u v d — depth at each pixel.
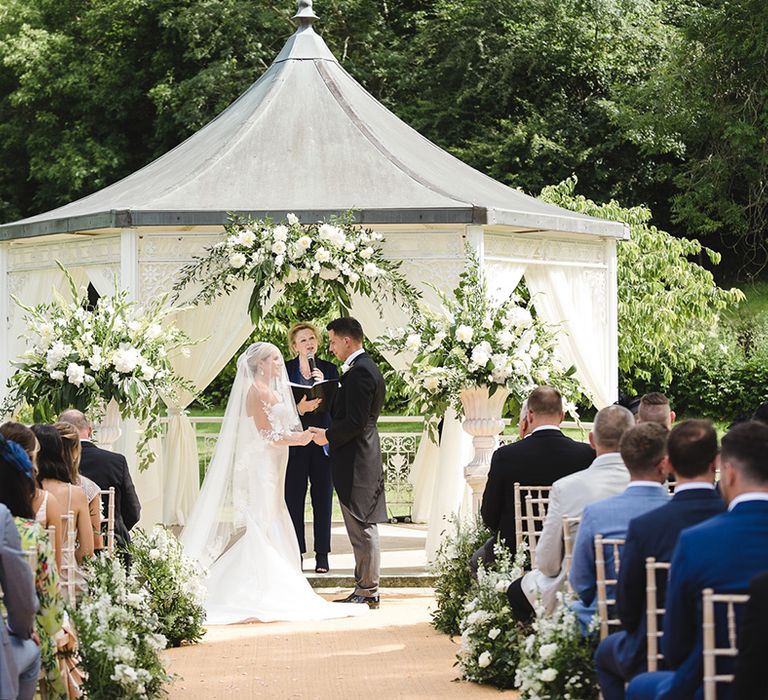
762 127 23.88
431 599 9.27
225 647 7.55
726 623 3.74
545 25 25.38
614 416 5.61
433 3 28.27
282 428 8.81
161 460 10.33
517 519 6.55
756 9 22.97
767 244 26.86
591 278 11.34
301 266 9.69
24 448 5.38
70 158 26.00
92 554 6.49
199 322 10.22
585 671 4.86
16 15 28.16
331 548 11.30
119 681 5.50
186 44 26.50
